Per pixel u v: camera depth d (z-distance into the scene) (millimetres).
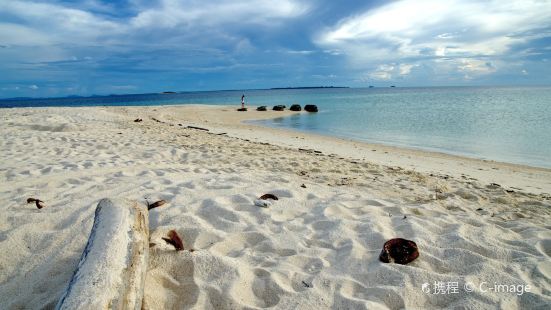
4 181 5297
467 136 14000
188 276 2791
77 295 1978
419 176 6715
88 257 2307
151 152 7992
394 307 2531
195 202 4297
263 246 3354
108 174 5754
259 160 7648
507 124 17031
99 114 17734
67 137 9922
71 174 5660
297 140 13000
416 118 21141
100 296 1978
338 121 20438
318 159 8188
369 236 3508
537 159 9812
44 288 2613
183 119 20328
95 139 9797
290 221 3947
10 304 2445
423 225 3869
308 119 21875
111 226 2621
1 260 2975
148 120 17891
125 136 10883
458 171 8078
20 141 9055
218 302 2518
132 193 4641
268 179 5762
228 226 3713
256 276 2832
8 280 2754
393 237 3520
